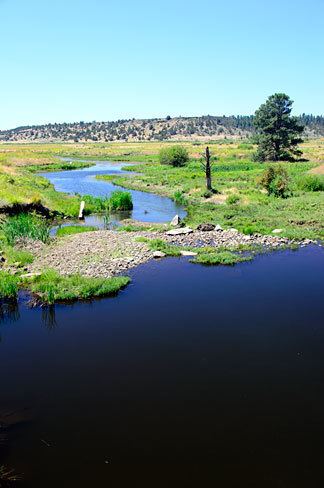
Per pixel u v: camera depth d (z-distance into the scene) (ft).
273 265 67.67
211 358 38.91
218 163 283.18
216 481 24.59
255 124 293.02
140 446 27.55
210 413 30.83
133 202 143.74
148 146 594.24
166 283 60.03
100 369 37.45
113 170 286.05
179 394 33.30
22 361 39.42
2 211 102.99
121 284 58.54
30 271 65.10
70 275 62.64
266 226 95.61
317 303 51.21
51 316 50.08
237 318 47.47
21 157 353.72
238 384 34.55
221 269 66.18
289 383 34.63
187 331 44.55
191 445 27.55
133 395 33.27
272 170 141.28
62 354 40.52
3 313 51.60
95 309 51.49
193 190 163.32
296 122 280.51
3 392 34.14
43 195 131.85
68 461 26.43
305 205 116.37
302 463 25.90
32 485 24.54
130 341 42.70
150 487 24.29
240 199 132.16
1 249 75.77
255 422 29.76
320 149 382.83
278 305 50.93
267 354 39.45
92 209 126.62
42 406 32.14
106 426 29.66
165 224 104.37
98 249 77.10
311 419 29.99
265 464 25.84
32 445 27.89
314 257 71.67
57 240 85.56
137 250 76.18
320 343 41.42
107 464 26.07
